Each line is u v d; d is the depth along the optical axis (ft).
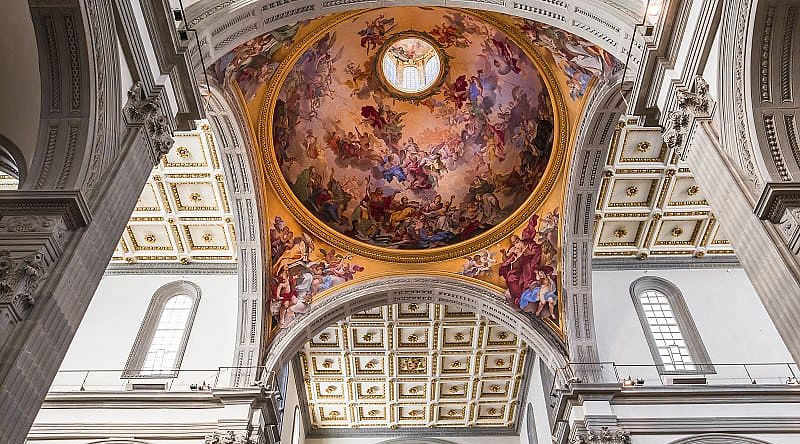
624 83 42.45
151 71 31.37
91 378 62.75
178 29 33.78
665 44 32.78
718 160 28.66
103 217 26.55
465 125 63.77
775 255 24.73
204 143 62.90
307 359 80.48
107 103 27.99
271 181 59.16
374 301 62.64
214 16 36.04
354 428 89.51
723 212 28.32
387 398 85.92
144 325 67.51
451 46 60.23
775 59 26.71
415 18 58.23
